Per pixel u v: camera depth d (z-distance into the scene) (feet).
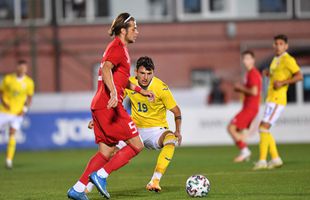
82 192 98.53
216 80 317.01
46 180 143.02
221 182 124.67
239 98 317.83
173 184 124.57
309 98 288.30
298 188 112.98
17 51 328.70
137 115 113.80
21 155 228.63
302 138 248.11
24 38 328.29
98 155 99.86
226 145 246.27
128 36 98.89
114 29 98.73
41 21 329.93
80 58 331.36
